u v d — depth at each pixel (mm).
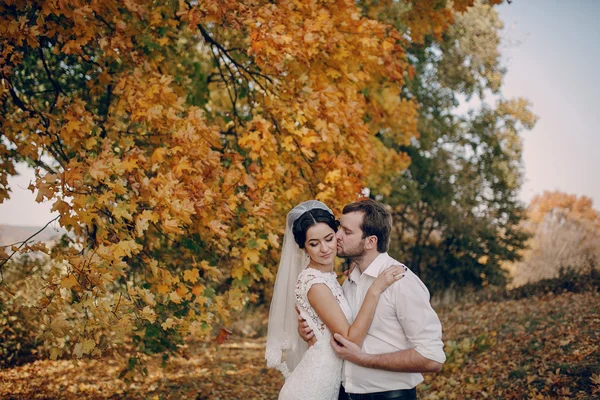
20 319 7523
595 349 5664
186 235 4641
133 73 4324
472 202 17125
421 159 16703
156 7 4973
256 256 4348
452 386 6188
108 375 7832
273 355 3258
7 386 7035
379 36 5016
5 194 4172
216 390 7484
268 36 4227
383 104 7988
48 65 5980
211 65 6410
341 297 3031
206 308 4285
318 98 4621
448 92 16766
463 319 9992
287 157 4895
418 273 17406
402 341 2826
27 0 3982
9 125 4234
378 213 3002
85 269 3539
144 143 4789
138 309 3846
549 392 5031
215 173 4199
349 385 2918
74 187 3600
